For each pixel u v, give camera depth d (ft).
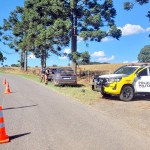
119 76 56.44
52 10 125.70
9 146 26.27
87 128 32.86
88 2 127.34
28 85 99.19
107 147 25.80
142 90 56.90
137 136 29.53
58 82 88.07
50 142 27.45
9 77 165.27
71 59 126.62
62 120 37.27
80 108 47.24
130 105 50.47
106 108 47.26
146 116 40.09
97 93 67.97
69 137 29.12
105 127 33.37
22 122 36.17
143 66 58.13
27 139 28.53
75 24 129.18
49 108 47.16
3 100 58.44
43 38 131.23
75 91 72.43
